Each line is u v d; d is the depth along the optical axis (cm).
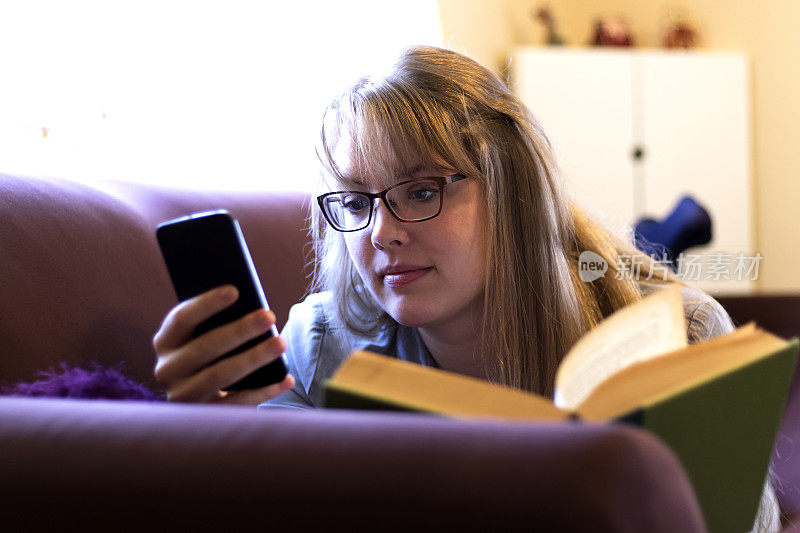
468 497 38
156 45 204
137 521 44
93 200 102
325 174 93
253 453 43
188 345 69
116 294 95
